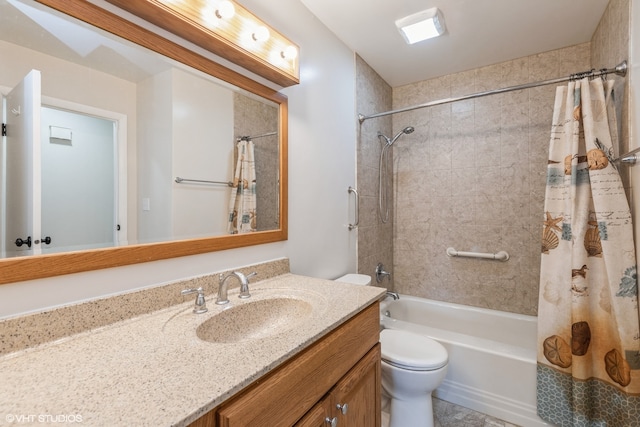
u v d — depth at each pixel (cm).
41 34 76
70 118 81
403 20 176
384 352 155
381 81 256
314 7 167
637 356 134
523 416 165
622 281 137
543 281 164
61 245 79
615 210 140
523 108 224
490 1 163
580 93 156
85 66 84
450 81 252
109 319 84
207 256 114
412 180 268
